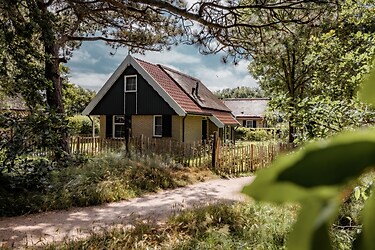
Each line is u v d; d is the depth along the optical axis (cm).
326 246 16
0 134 745
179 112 1675
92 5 939
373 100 19
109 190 755
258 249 421
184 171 1073
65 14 1072
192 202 736
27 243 473
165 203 734
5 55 755
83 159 931
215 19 745
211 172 1111
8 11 713
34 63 810
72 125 861
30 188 718
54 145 806
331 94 417
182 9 707
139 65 1786
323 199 17
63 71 1481
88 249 437
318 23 667
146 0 680
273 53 785
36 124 755
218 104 2286
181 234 499
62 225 566
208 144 1185
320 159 17
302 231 17
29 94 776
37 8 784
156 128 1814
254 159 1207
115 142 1373
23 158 749
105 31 1136
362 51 429
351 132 18
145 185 859
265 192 17
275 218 493
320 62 459
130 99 1844
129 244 460
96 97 1920
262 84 1834
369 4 478
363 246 20
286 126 500
